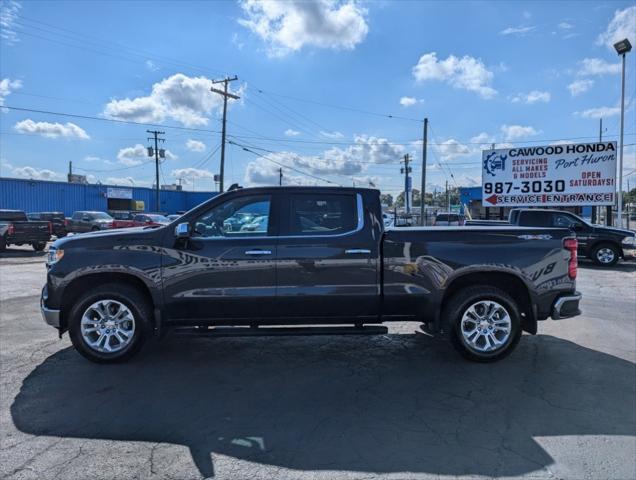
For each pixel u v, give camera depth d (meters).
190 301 5.25
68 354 5.72
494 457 3.43
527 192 22.27
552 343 6.29
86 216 30.70
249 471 3.24
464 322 5.42
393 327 7.18
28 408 4.22
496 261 5.38
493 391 4.65
